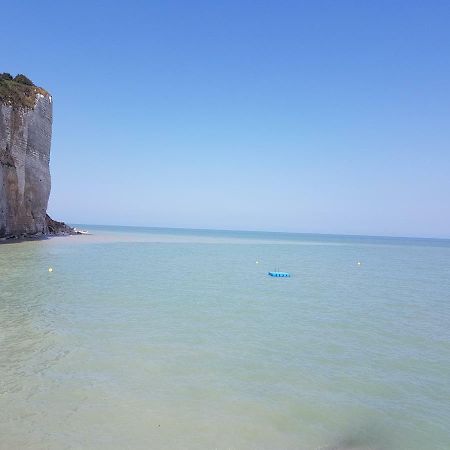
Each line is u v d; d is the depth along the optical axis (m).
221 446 6.46
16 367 9.16
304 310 17.06
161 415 7.31
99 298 17.39
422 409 8.05
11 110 46.62
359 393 8.67
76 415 7.18
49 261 30.25
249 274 29.78
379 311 17.48
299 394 8.47
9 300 15.91
